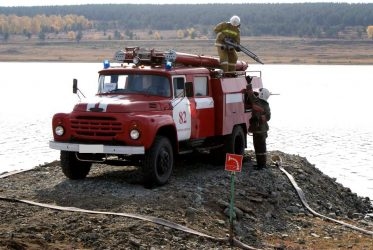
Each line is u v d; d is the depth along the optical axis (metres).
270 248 12.28
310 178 18.45
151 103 14.09
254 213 14.16
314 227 14.34
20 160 29.52
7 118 50.03
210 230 12.46
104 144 13.70
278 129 46.47
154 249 10.94
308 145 37.97
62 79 115.56
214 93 16.20
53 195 13.57
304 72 179.25
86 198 13.33
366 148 37.12
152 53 15.52
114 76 15.10
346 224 15.00
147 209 12.70
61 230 11.39
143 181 14.04
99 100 14.16
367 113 61.72
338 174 28.47
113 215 12.21
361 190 24.83
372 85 115.94
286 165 18.69
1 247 9.73
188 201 13.56
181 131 14.75
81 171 14.96
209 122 15.91
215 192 14.52
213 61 17.11
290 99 79.88
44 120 48.88
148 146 13.60
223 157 16.86
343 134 44.12
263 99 17.11
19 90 85.81
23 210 12.45
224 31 17.53
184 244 11.45
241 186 15.50
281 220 14.39
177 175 15.67
